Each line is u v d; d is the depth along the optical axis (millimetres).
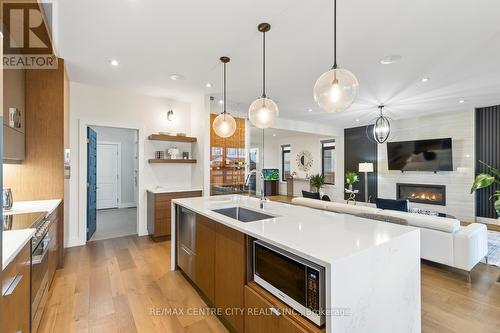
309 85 4082
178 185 4891
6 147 2217
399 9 2092
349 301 1181
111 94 4211
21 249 1355
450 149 5938
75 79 3746
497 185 5441
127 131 7406
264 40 2463
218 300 2006
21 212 2180
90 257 3350
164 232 4145
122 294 2410
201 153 4641
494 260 3279
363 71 3434
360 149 8000
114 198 7223
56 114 2986
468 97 4703
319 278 1188
